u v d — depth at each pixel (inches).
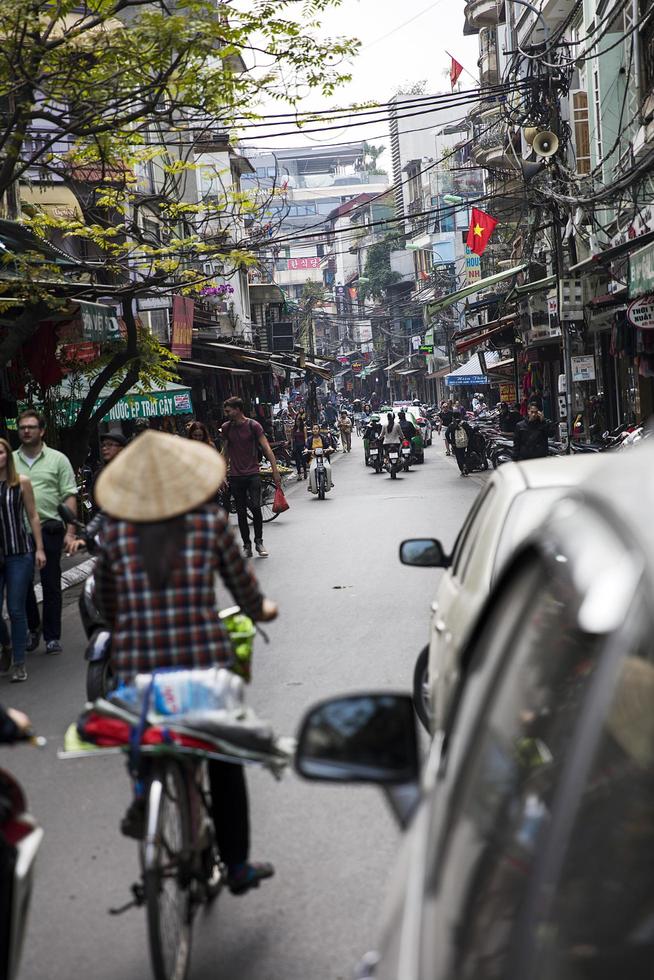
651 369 819.4
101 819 232.1
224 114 563.8
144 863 147.4
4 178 524.1
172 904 154.1
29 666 383.2
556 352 1343.5
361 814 224.1
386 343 3978.8
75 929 181.6
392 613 434.6
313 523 800.3
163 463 166.9
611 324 1032.8
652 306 661.3
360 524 768.3
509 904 66.2
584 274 965.2
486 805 78.7
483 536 198.5
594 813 63.2
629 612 61.2
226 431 634.8
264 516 880.9
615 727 62.6
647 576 58.9
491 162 1566.2
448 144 3341.5
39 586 561.9
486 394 2426.2
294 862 202.2
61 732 297.7
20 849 132.3
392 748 101.1
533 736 91.0
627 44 908.6
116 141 598.5
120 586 164.9
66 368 726.5
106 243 710.5
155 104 522.9
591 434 1085.8
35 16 474.3
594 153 1080.2
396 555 601.3
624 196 894.4
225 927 178.4
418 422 1930.4
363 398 5014.8
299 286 5516.7
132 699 156.7
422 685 265.4
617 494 71.1
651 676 59.2
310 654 369.7
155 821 146.4
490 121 1643.7
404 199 3838.6
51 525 402.0
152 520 164.6
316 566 576.7
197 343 1347.2
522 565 94.6
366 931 173.3
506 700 86.1
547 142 820.6
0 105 660.1
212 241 721.6
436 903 74.2
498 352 1990.7
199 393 1528.1
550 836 63.5
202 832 166.7
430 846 81.4
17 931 128.2
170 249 662.5
